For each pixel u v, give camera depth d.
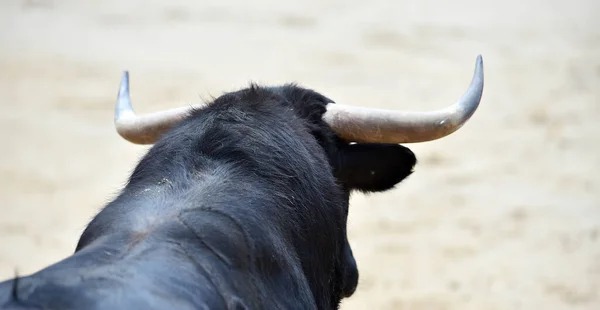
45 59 27.66
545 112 23.03
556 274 13.85
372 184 6.04
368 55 29.47
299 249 5.04
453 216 16.02
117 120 6.23
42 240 14.48
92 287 3.71
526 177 18.12
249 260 4.46
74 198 16.44
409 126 5.68
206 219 4.46
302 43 31.16
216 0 38.44
